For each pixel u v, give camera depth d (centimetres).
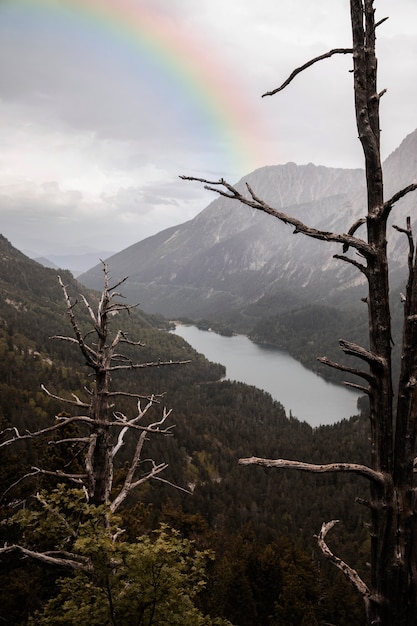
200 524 3991
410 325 383
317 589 3841
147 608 874
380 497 392
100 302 1149
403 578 379
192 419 14762
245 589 3284
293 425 15925
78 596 909
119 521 877
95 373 1132
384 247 407
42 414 10712
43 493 966
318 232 397
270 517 8662
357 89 418
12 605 1688
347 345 397
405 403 385
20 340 18412
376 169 407
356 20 415
